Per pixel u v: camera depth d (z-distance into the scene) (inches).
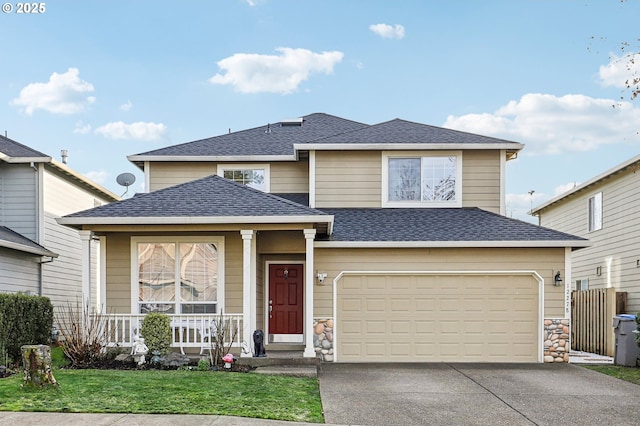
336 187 629.9
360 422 304.3
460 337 538.3
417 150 625.9
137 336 470.3
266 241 551.2
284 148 687.7
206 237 535.8
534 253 540.4
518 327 538.0
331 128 755.4
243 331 488.7
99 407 307.9
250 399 338.6
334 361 533.0
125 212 491.2
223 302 530.9
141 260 534.6
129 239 540.1
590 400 365.1
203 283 533.3
